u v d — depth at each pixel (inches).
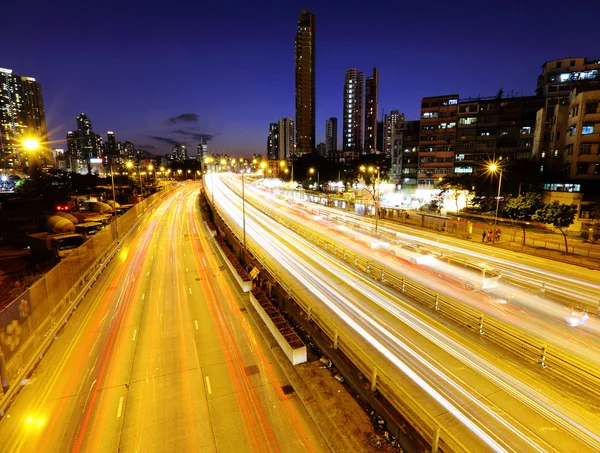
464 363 613.3
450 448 403.9
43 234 1758.1
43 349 694.5
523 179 2306.8
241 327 815.7
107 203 2888.8
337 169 4682.6
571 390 535.8
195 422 513.7
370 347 670.5
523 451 426.0
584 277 1104.8
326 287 1021.2
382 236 1652.3
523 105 3107.8
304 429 496.7
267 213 2790.4
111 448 469.7
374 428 490.0
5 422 515.2
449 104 3371.1
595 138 2087.8
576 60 3095.5
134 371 641.6
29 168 6796.3
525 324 746.2
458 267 1155.9
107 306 946.1
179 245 1738.4
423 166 3474.4
